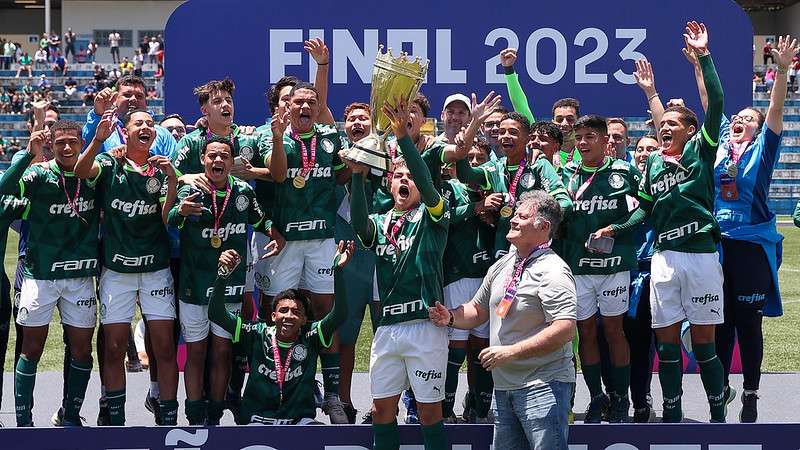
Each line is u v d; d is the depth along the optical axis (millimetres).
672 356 7176
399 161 6699
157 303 7156
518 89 8516
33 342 7148
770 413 8203
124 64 44406
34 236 7070
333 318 7062
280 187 7504
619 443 6484
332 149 7617
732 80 9641
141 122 7074
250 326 7230
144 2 48844
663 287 7156
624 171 7262
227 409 8500
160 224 7164
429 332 6430
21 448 6402
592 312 7297
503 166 7340
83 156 6930
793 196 35938
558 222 6184
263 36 9727
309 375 7195
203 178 7125
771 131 7746
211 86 7621
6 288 7629
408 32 9727
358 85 9734
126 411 8258
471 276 7398
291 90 7605
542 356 6031
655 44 9680
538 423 5992
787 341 11680
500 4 9711
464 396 8875
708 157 7074
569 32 9711
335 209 7688
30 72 44812
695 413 8250
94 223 7156
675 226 7133
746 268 7809
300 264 7613
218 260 7145
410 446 6625
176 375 7281
